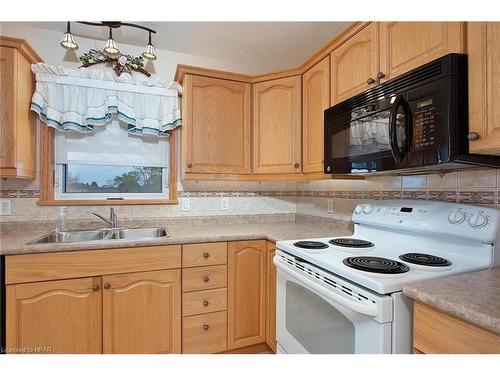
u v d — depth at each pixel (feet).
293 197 8.59
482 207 3.77
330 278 3.59
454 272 3.27
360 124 4.55
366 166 4.39
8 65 5.25
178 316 5.53
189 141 6.56
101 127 6.93
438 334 2.50
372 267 3.38
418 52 3.73
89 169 6.97
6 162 5.26
